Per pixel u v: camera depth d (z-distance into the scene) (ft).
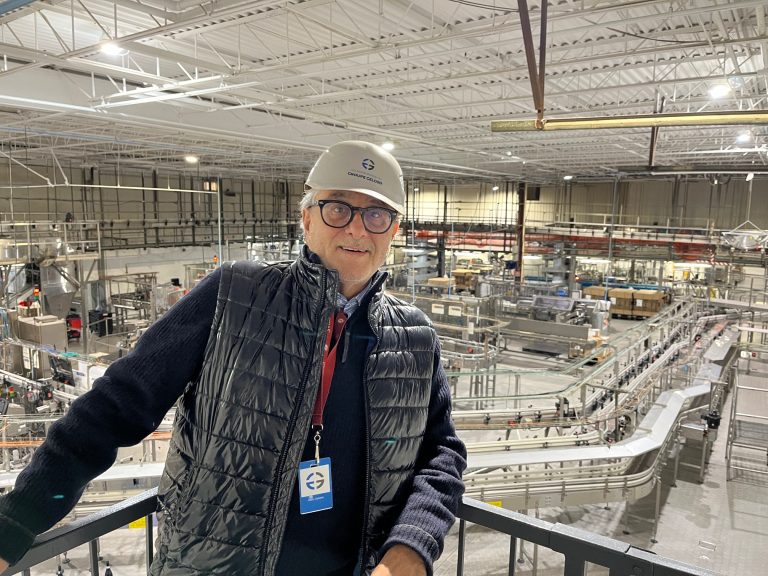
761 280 61.62
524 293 50.96
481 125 33.04
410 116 34.04
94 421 2.69
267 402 2.85
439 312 38.04
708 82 24.20
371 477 3.15
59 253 35.40
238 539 2.78
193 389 3.01
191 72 26.08
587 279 61.05
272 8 15.90
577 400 31.99
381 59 22.53
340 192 3.09
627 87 21.12
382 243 3.16
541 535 3.20
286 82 25.95
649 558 2.85
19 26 20.16
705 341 37.42
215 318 2.94
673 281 53.21
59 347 27.12
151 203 59.26
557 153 44.60
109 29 20.25
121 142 36.04
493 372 20.65
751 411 32.50
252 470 2.80
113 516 3.28
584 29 15.75
